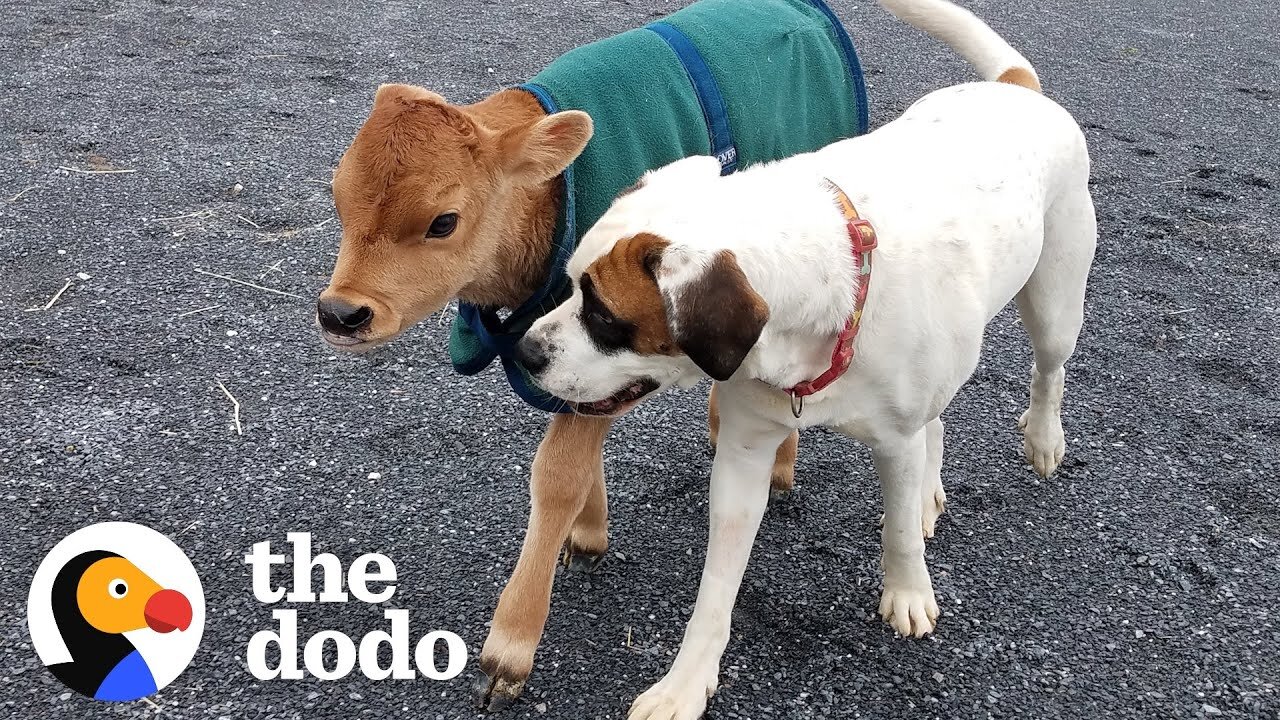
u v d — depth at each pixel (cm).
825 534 322
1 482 311
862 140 267
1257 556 320
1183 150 640
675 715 246
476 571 297
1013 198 267
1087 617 295
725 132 269
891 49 786
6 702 245
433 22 757
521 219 235
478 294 246
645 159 252
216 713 247
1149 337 441
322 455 336
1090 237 308
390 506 318
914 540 277
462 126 220
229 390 361
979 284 250
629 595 294
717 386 246
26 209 462
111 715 244
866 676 271
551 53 705
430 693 258
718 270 203
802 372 230
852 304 224
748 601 294
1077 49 835
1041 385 338
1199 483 353
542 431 355
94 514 303
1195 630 291
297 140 550
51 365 364
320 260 445
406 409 361
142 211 470
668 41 269
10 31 675
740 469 251
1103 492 347
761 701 262
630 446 355
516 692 256
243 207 481
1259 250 520
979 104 290
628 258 209
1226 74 799
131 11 730
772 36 294
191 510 308
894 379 239
